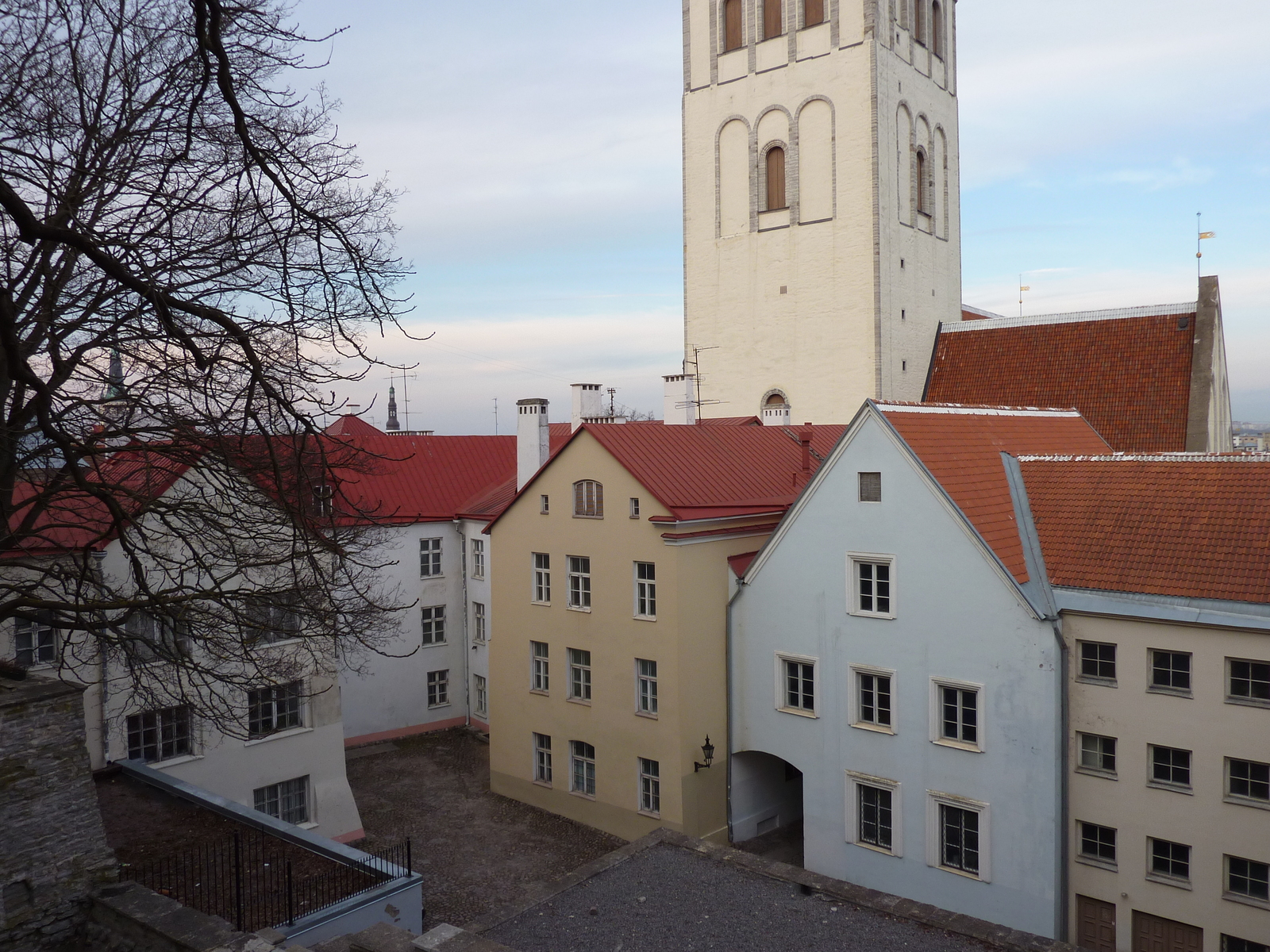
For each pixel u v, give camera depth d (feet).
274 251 59.52
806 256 178.09
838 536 94.02
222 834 77.46
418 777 125.70
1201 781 74.28
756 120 183.01
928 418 96.63
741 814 106.11
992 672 83.41
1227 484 83.20
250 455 64.28
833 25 171.63
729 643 104.22
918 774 88.53
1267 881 71.77
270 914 64.08
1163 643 76.13
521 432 133.39
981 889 84.28
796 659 98.02
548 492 114.21
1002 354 176.65
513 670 118.93
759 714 101.96
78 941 57.82
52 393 53.06
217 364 55.62
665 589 101.60
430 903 90.38
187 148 46.03
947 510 85.66
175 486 86.53
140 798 84.58
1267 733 71.46
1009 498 92.53
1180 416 152.25
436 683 143.95
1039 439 110.93
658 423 118.62
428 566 142.72
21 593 58.85
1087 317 170.60
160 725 91.86
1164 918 75.87
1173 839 75.41
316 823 99.71
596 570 108.88
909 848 89.20
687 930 62.03
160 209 59.11
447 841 105.60
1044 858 80.48
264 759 96.78
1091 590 81.25
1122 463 90.94
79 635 83.61
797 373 180.14
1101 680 79.30
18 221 38.22
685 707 101.09
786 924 62.54
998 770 83.25
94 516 86.02
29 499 57.31
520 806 116.37
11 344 44.24
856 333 172.04
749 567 102.63
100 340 58.85
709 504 104.42
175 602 57.93
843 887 66.85
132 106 58.70
